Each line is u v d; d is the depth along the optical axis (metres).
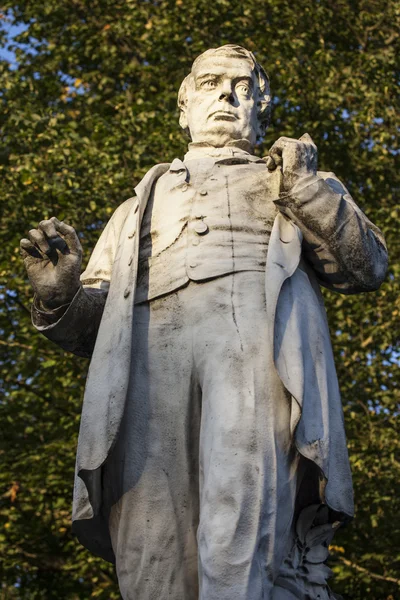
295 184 3.78
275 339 3.62
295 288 3.74
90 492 3.71
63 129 13.01
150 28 14.53
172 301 3.79
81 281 4.12
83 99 14.72
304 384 3.58
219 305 3.71
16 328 12.77
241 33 14.64
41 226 3.81
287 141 3.85
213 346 3.67
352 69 14.75
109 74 15.11
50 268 3.88
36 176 12.56
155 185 4.08
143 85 14.56
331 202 3.76
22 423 12.41
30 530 11.71
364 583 11.09
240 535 3.41
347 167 14.21
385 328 12.29
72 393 12.15
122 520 3.70
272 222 3.88
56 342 4.03
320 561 3.67
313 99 13.90
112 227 4.21
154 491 3.68
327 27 15.09
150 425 3.71
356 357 12.40
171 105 13.82
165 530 3.66
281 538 3.49
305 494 3.66
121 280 3.86
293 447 3.55
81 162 12.58
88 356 4.14
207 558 3.40
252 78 4.35
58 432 12.27
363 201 14.15
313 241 3.81
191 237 3.85
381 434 11.79
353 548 11.27
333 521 3.69
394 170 14.25
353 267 3.81
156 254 3.88
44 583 11.91
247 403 3.55
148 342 3.77
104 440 3.66
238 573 3.38
